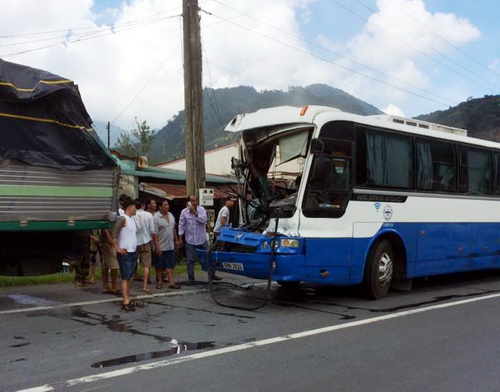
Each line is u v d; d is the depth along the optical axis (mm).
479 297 9711
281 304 8703
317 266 8227
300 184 8273
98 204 8547
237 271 8516
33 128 7980
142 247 9609
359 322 7371
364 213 8945
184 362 5402
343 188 8656
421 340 6441
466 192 11180
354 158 8836
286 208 8273
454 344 6281
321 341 6316
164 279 11180
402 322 7430
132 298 9039
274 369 5227
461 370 5293
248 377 4973
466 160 11234
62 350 5801
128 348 5906
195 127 12836
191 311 8016
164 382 4797
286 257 7941
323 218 8383
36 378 4867
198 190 12789
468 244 11117
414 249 9859
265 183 9164
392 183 9492
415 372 5211
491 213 11789
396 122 10219
